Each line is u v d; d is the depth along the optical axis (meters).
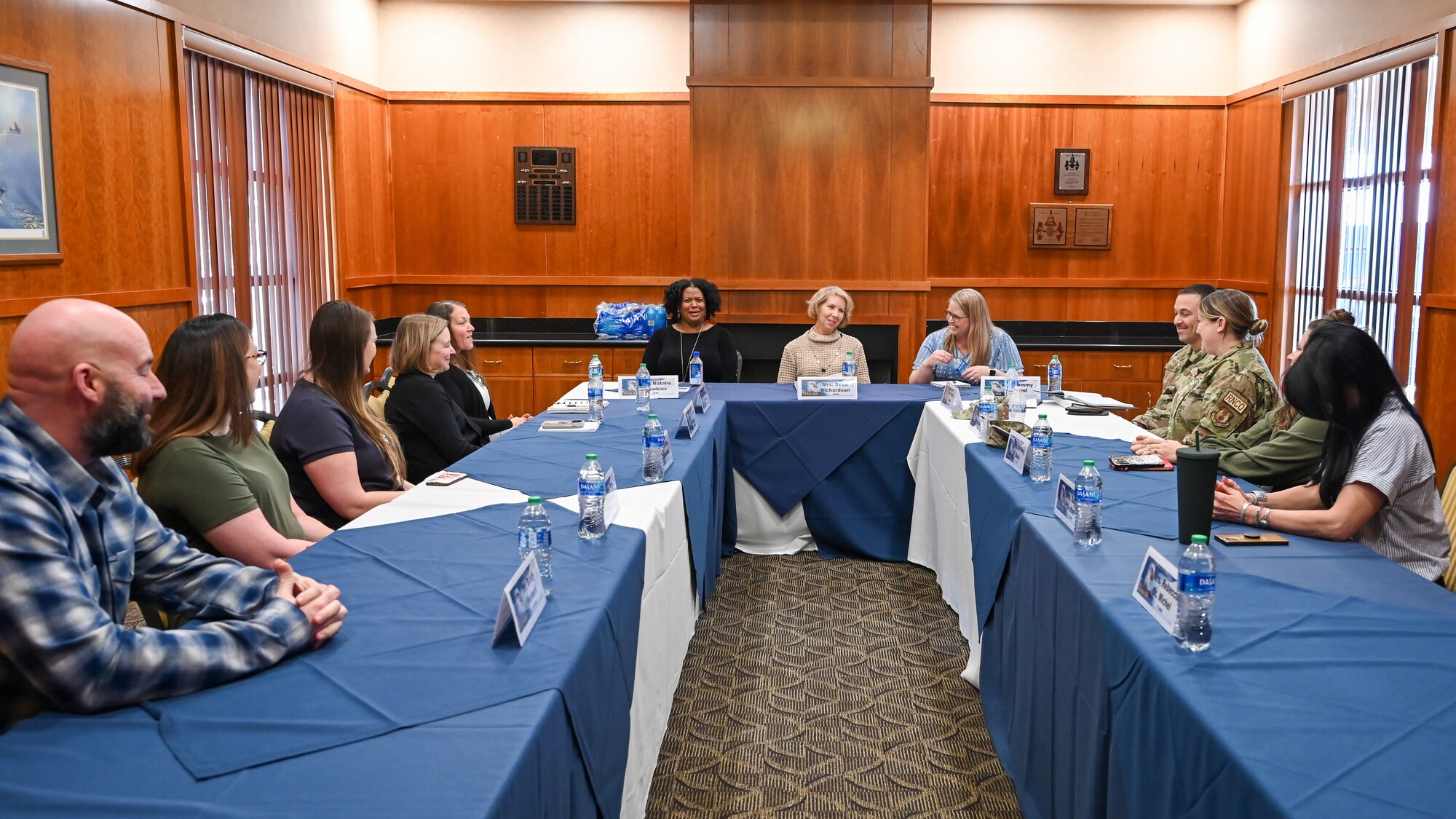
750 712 2.95
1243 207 6.70
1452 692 1.44
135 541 1.62
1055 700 2.12
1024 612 2.42
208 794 1.16
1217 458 2.14
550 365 6.55
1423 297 5.07
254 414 2.43
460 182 6.90
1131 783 1.62
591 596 1.84
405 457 3.55
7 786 1.16
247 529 2.16
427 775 1.20
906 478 4.43
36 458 1.45
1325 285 5.91
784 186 5.92
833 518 4.46
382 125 6.81
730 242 5.95
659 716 2.50
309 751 1.26
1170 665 1.54
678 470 2.98
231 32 4.98
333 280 6.21
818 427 4.43
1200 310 3.55
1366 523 2.27
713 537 3.85
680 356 5.19
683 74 6.79
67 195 3.92
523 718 1.35
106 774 1.20
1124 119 6.87
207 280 4.93
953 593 3.68
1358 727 1.34
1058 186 6.88
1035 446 2.85
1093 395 4.67
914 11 5.82
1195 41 6.83
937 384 4.91
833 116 5.87
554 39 6.79
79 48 3.97
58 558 1.34
